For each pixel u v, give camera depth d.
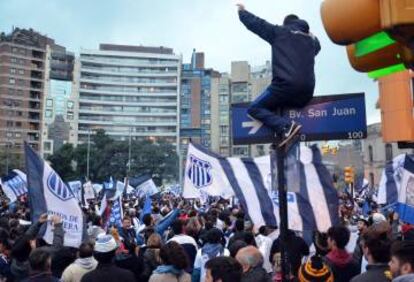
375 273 3.94
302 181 5.99
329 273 4.48
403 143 5.92
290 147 4.52
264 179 7.31
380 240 4.03
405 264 3.22
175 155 101.19
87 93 138.88
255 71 145.25
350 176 24.70
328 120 5.13
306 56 4.46
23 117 116.75
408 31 2.77
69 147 90.69
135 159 94.38
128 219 10.28
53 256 6.13
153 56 143.62
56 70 127.75
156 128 142.75
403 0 2.67
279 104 4.58
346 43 2.96
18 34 118.31
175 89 143.00
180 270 5.25
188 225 8.70
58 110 128.12
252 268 4.69
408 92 6.05
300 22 4.57
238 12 4.58
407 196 8.05
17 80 116.50
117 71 142.62
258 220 7.14
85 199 24.94
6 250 6.83
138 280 6.32
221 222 12.50
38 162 7.43
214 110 138.25
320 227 5.90
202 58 147.75
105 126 140.62
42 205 7.28
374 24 2.82
